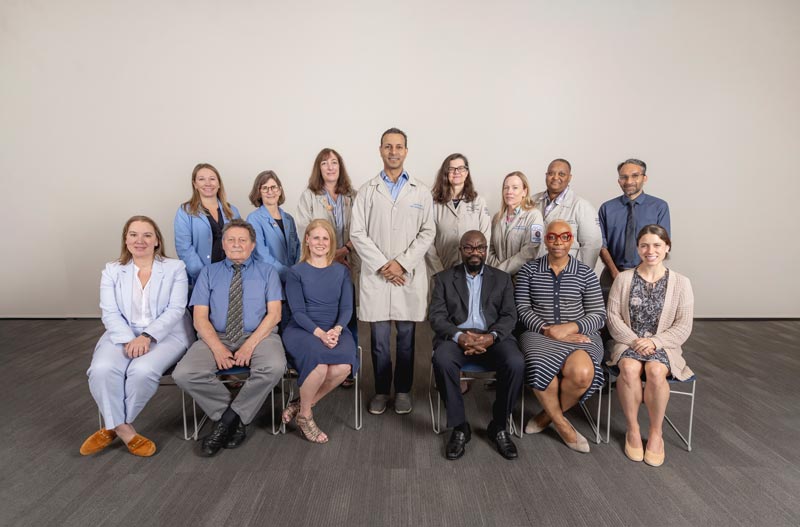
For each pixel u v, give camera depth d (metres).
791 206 4.53
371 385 3.02
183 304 2.39
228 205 3.01
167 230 4.55
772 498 1.82
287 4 4.27
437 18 4.29
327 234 2.40
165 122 4.40
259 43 4.32
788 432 2.37
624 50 4.33
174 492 1.83
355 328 2.57
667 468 2.03
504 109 4.40
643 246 2.22
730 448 2.20
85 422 2.45
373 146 4.45
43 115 4.38
